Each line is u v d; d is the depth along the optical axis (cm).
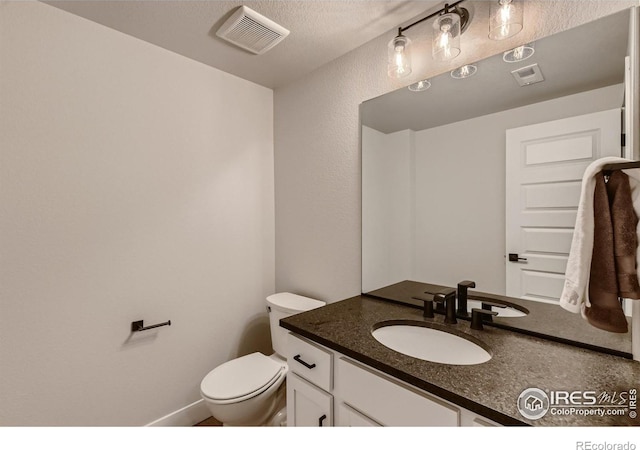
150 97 167
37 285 134
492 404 68
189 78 182
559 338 101
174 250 176
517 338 104
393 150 152
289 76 204
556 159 105
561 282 103
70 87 142
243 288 209
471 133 126
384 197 156
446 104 133
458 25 118
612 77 94
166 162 173
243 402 142
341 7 138
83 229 146
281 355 185
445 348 113
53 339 138
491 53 122
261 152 219
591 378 78
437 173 136
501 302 117
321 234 192
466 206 127
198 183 186
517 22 104
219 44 168
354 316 129
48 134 137
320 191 192
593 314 79
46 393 136
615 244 75
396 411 85
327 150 187
